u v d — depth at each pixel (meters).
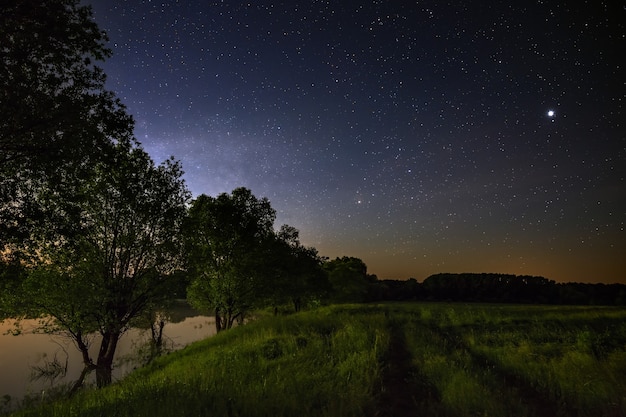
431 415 6.19
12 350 30.34
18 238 12.20
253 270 27.08
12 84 11.25
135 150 20.06
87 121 13.01
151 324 24.81
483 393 6.82
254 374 8.75
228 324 27.55
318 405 6.58
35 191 13.59
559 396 6.92
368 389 7.49
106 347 19.36
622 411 5.86
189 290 27.38
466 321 17.39
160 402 6.61
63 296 17.94
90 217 18.75
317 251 46.81
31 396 17.20
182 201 21.61
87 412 7.07
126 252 19.61
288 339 13.09
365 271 94.75
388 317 20.25
